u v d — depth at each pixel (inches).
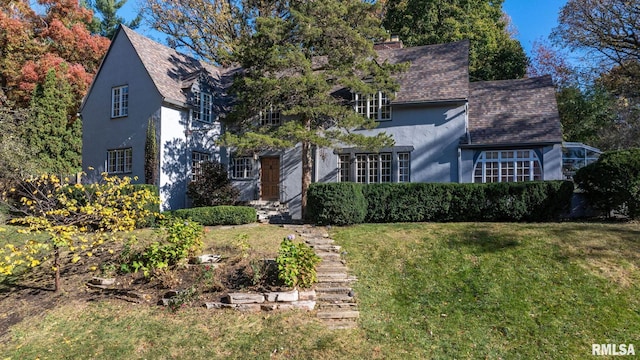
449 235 463.2
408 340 287.9
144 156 741.9
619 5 997.2
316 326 301.7
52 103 878.4
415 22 1167.6
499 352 275.6
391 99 663.8
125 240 465.7
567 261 386.0
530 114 699.4
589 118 1119.0
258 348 277.4
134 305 342.3
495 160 668.1
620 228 464.1
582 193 565.9
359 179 741.3
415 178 708.0
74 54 1064.2
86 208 368.2
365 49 594.9
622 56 1112.8
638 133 1015.6
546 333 292.8
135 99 762.8
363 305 335.0
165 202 719.1
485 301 334.6
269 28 583.2
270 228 560.7
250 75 641.0
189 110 774.5
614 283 349.1
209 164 750.5
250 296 327.6
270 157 806.5
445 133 694.5
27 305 362.6
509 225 497.4
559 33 1136.2
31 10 1030.4
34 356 284.8
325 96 604.1
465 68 731.4
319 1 579.2
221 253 420.2
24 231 370.3
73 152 912.9
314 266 364.8
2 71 971.9
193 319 315.0
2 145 681.0
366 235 487.8
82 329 314.8
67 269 427.2
